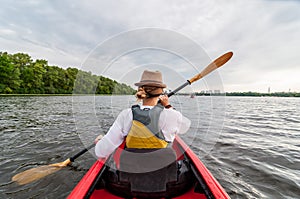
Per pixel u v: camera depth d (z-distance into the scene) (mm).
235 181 2721
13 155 3541
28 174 2711
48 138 4621
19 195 2281
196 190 1644
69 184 2523
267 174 2932
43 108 11898
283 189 2545
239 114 11461
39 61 46531
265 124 7590
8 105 14023
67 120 7234
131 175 1355
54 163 3203
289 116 10641
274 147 4309
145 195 1375
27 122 6832
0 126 6125
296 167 3215
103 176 1730
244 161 3418
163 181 1356
